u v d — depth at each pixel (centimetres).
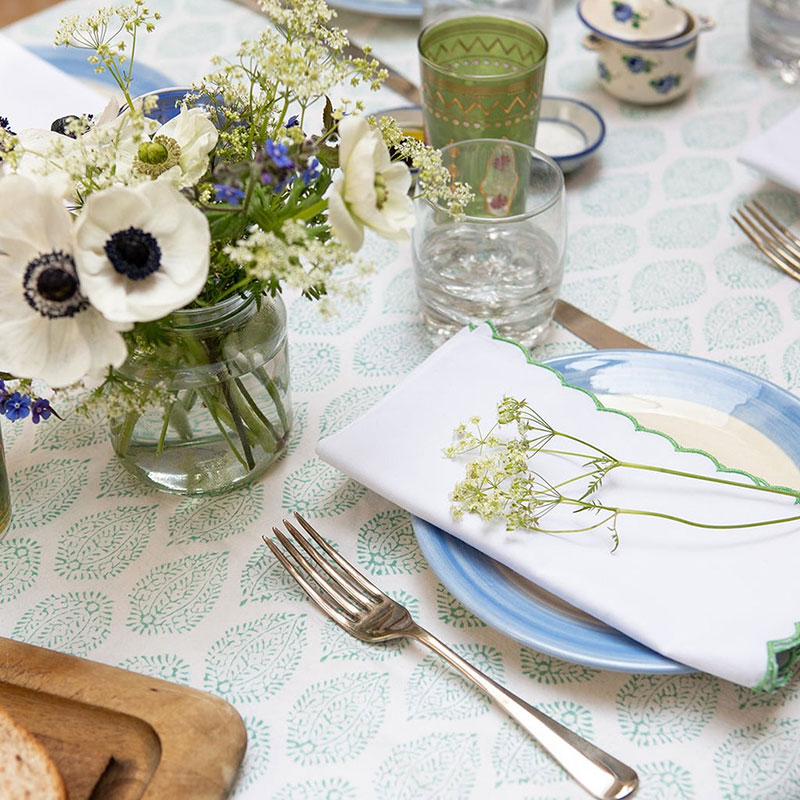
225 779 55
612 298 91
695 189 104
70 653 65
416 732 59
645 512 63
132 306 52
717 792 56
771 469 69
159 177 60
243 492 75
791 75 119
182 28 126
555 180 80
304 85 58
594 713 60
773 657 55
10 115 102
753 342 86
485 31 96
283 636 65
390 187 59
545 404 72
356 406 82
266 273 54
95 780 55
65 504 75
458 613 66
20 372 55
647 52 110
